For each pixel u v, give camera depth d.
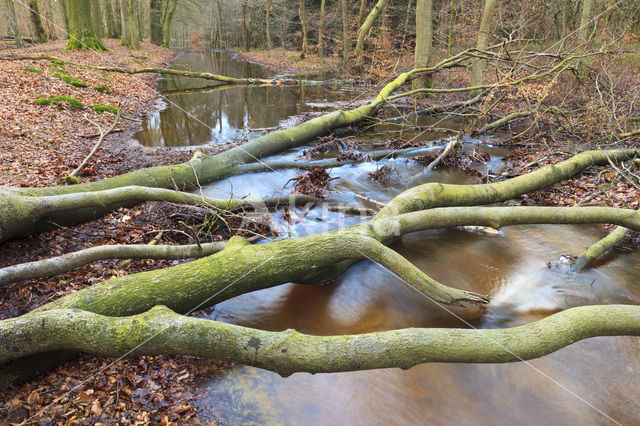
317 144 10.41
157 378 3.17
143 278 3.49
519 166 8.41
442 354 2.81
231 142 10.52
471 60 16.53
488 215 4.79
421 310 4.12
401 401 3.05
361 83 21.38
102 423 2.72
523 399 3.06
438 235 5.71
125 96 14.95
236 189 7.21
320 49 34.72
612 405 3.00
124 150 9.13
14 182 5.96
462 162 8.98
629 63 12.73
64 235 5.04
